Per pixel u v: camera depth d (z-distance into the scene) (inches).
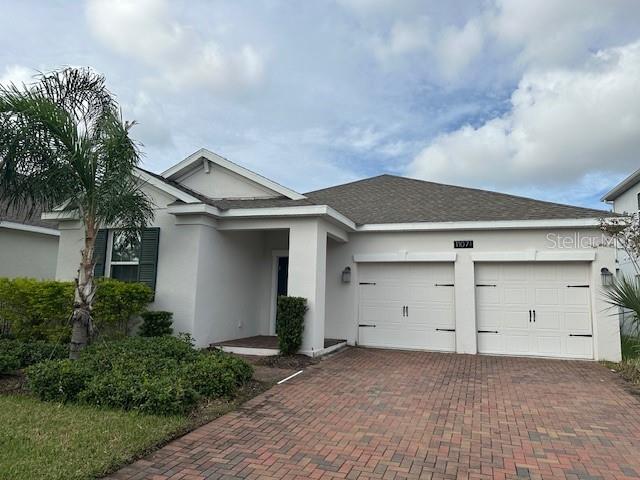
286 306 379.6
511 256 426.0
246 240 474.0
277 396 260.7
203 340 399.2
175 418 207.3
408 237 459.8
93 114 302.2
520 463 170.9
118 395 219.0
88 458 160.2
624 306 338.6
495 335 428.1
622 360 385.7
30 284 389.1
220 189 489.4
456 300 438.3
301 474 157.8
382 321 463.5
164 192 412.2
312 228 396.2
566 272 418.6
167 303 398.9
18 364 284.8
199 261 397.4
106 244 434.9
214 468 161.2
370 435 198.5
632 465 169.9
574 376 327.0
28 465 152.4
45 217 446.6
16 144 265.1
